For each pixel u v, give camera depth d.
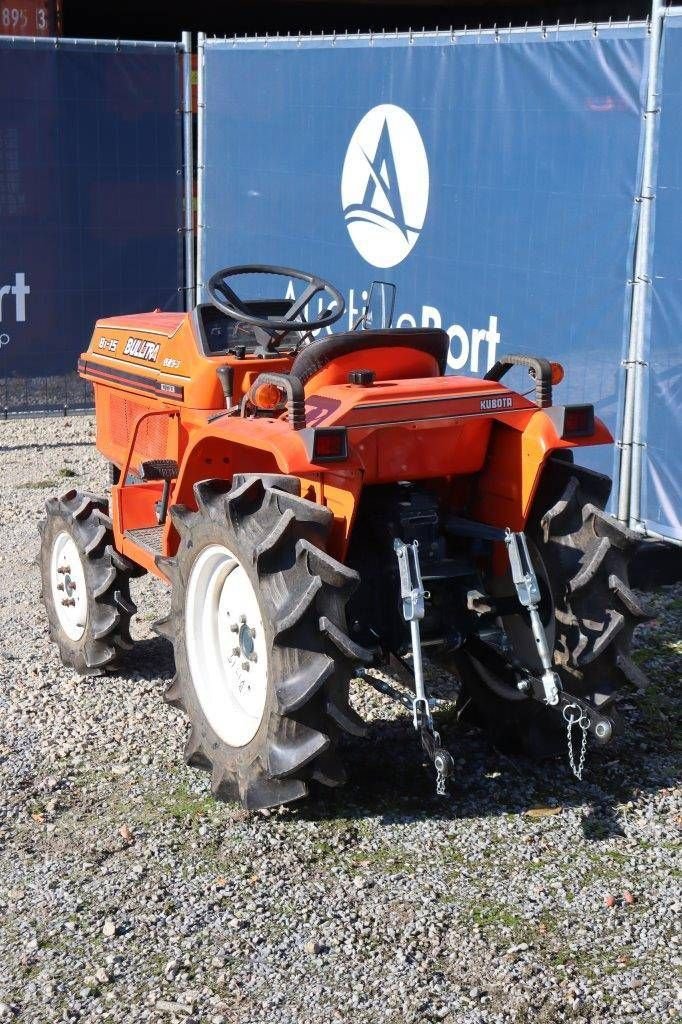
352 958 3.55
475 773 4.66
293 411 4.08
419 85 7.61
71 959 3.56
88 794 4.52
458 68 7.30
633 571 6.48
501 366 4.57
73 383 10.32
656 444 6.43
